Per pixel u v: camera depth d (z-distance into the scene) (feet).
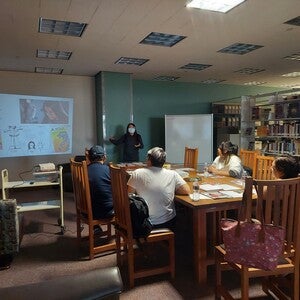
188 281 7.29
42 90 19.33
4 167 18.38
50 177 11.95
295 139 15.99
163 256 8.66
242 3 9.00
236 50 14.48
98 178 8.68
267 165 9.78
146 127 22.58
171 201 7.70
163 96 22.97
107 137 19.33
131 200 7.02
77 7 9.17
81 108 20.48
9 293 3.37
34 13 9.58
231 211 7.96
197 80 22.72
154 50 14.03
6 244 8.15
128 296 6.64
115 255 8.84
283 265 5.45
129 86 19.72
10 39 12.17
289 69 18.76
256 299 6.45
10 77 18.47
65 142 19.61
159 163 7.73
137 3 8.93
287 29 11.28
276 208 5.14
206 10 9.48
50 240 10.16
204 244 7.17
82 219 9.07
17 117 18.01
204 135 21.72
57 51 14.17
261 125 18.53
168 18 10.12
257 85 25.72
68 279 3.64
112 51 14.17
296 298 5.63
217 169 11.27
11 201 8.24
